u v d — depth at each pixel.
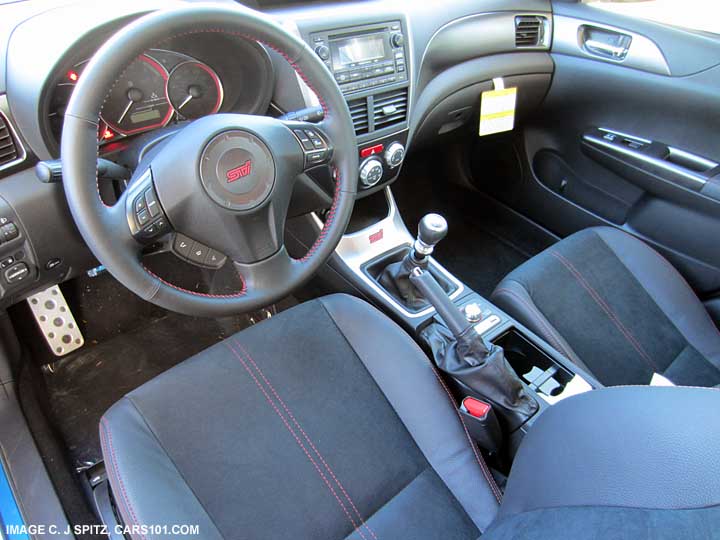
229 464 0.93
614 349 1.31
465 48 1.51
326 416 1.01
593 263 1.43
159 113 1.09
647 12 1.57
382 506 0.94
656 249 1.65
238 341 1.07
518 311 1.32
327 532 0.89
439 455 1.00
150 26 0.76
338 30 1.22
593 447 0.69
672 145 1.58
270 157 0.88
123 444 0.89
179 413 0.96
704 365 1.32
